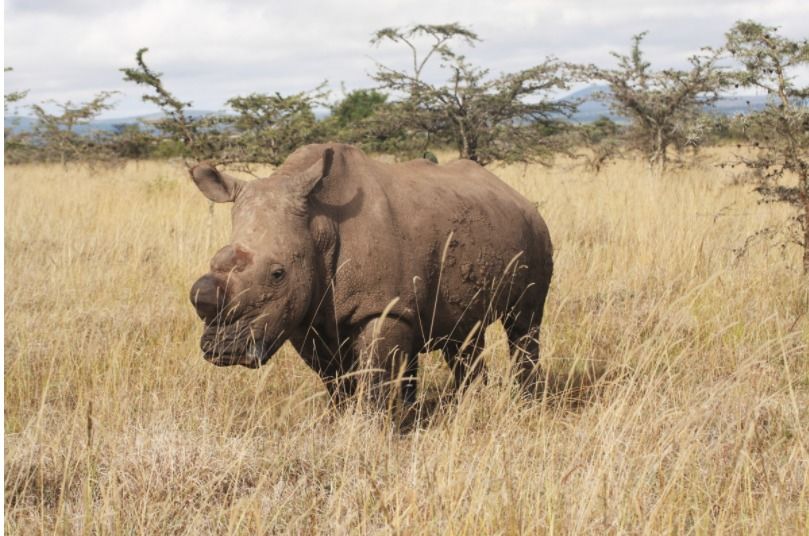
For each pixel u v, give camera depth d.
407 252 8.68
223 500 7.23
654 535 6.08
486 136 30.92
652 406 7.96
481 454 7.34
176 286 14.31
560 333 11.42
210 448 7.77
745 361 8.54
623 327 11.02
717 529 6.04
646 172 30.34
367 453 7.52
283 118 26.02
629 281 13.62
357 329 8.55
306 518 6.91
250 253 7.77
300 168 8.66
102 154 45.78
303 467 7.74
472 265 9.31
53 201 25.66
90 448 7.20
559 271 14.34
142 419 8.76
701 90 31.14
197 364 9.91
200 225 18.28
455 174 10.16
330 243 8.32
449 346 10.09
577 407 9.23
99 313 12.66
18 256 17.53
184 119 25.42
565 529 6.24
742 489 6.91
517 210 10.29
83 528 6.55
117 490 6.86
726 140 38.38
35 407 9.49
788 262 14.08
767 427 8.31
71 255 15.77
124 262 16.36
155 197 26.38
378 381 8.52
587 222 19.30
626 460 6.98
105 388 9.04
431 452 7.56
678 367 9.68
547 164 31.75
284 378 9.98
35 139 54.00
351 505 6.95
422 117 30.52
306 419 8.36
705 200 20.45
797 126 14.00
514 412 8.23
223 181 8.39
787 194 14.34
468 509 6.35
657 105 31.80
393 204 8.77
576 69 31.33
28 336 11.27
